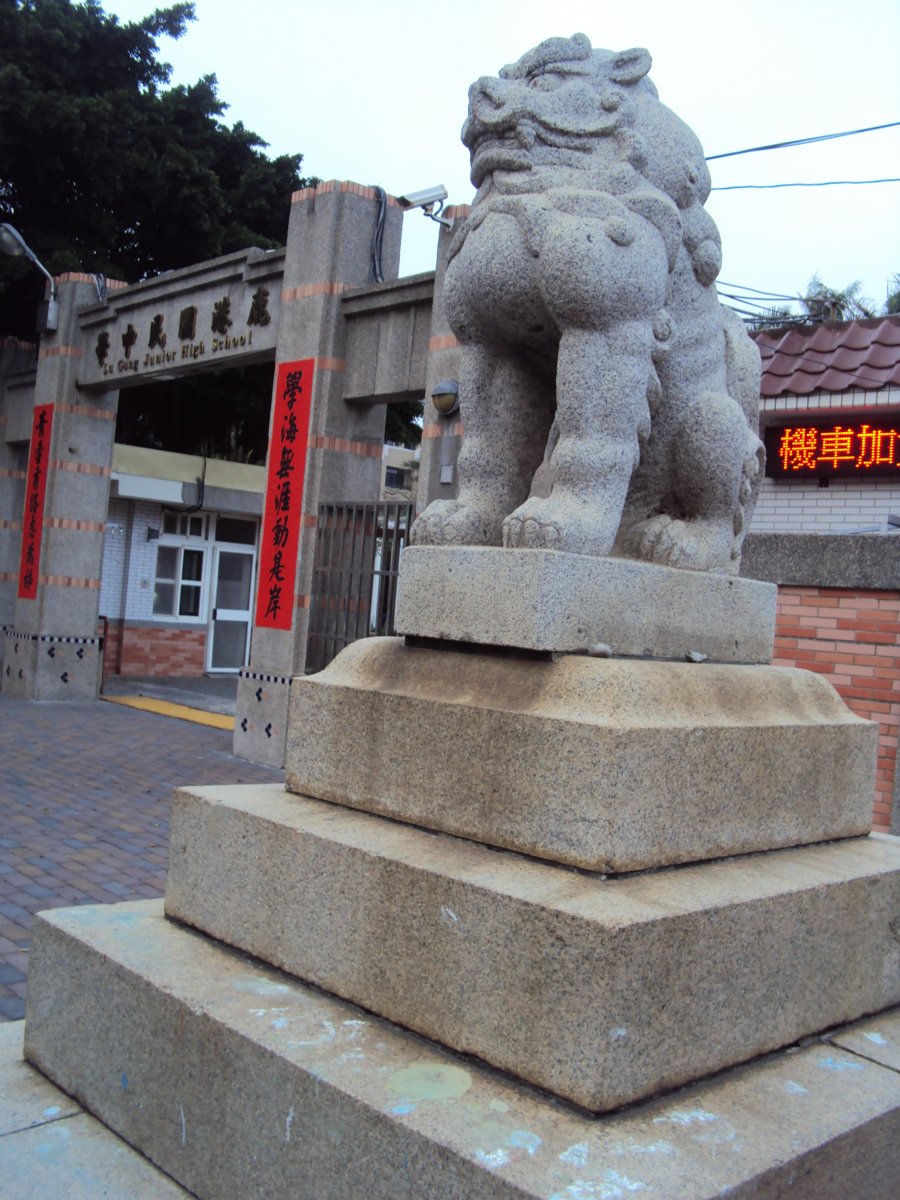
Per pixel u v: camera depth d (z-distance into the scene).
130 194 13.77
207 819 2.57
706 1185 1.58
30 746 8.77
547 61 2.52
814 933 2.15
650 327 2.43
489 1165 1.60
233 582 15.48
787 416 7.56
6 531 12.94
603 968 1.73
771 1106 1.86
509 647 2.28
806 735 2.40
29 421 12.49
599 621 2.26
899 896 2.39
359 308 8.02
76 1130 2.38
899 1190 1.94
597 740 1.96
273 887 2.36
